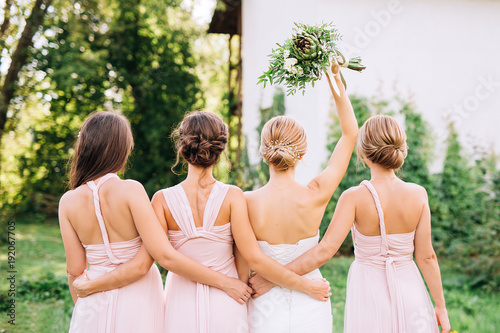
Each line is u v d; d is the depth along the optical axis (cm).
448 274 576
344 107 234
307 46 221
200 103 1334
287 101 731
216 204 214
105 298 208
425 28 676
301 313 218
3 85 963
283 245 221
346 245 659
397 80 666
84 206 210
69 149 1124
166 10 1253
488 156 668
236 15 1116
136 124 1280
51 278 584
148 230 204
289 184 223
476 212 616
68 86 1059
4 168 1084
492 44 690
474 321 412
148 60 1275
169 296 221
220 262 216
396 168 226
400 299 218
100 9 1148
